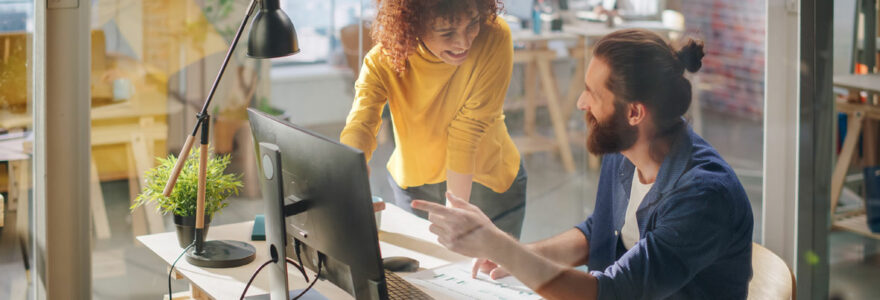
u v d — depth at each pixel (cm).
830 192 214
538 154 194
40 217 206
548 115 188
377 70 199
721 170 157
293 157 133
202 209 170
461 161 195
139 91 293
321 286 155
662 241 158
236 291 153
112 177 301
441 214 175
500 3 186
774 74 208
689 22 180
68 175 192
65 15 185
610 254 174
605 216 176
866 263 216
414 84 195
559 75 187
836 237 217
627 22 177
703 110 200
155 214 308
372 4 196
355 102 204
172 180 167
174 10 287
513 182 195
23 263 246
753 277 159
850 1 203
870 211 213
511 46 188
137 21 289
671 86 168
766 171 220
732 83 202
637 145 170
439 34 188
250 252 173
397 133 201
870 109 207
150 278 292
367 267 123
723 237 154
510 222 195
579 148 188
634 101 169
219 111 295
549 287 161
